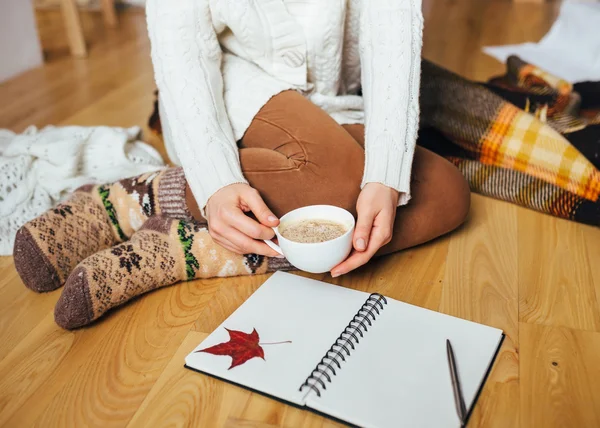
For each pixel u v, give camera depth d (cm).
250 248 103
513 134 151
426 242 132
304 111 122
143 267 112
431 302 112
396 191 109
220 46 136
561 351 99
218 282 120
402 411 83
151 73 254
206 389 92
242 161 114
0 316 114
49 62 274
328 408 84
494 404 88
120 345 104
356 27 133
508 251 128
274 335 99
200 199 108
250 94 125
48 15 352
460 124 161
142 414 89
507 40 283
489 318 107
